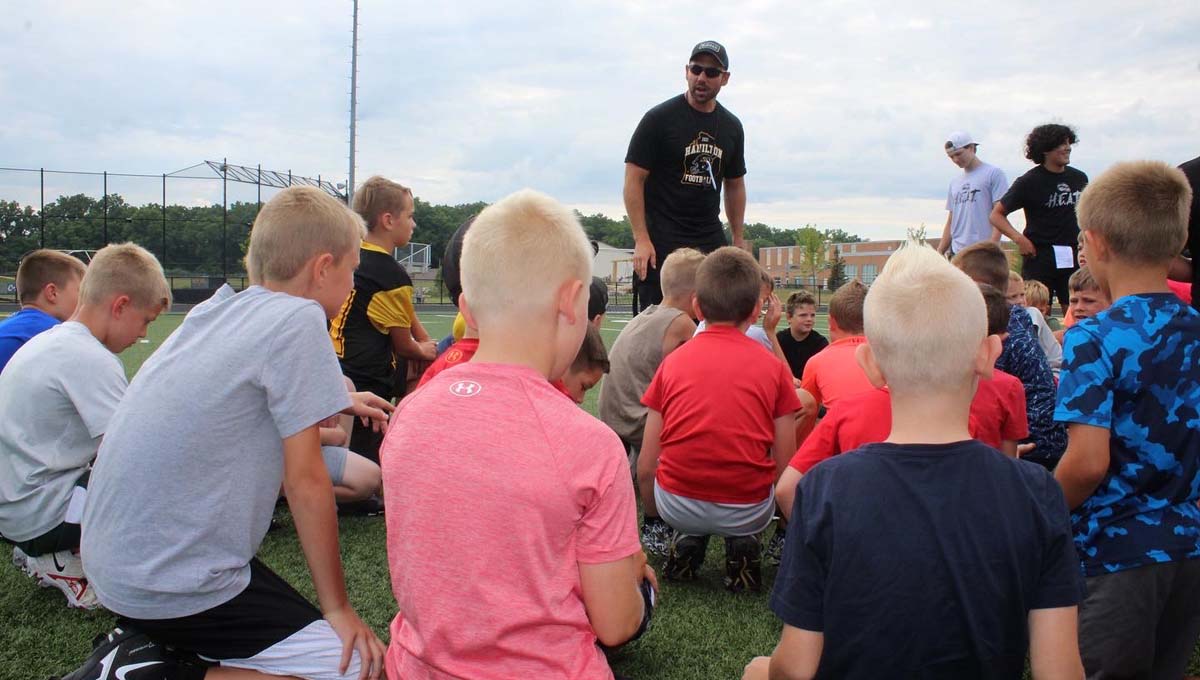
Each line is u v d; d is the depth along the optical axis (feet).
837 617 4.66
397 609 9.37
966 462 4.66
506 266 5.21
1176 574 6.58
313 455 6.53
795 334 17.34
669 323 12.66
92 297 9.41
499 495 4.83
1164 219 6.65
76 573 9.35
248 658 6.65
